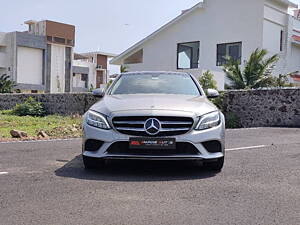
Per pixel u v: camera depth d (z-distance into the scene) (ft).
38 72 145.48
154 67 76.28
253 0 65.10
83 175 15.94
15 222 10.45
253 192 13.53
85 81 182.80
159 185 14.39
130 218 10.81
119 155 15.60
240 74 53.67
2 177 15.53
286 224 10.47
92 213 11.20
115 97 18.38
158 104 16.57
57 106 61.31
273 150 22.72
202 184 14.58
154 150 15.57
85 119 16.80
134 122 15.66
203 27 71.00
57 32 153.99
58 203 12.10
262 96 42.24
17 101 68.13
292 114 40.11
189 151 15.69
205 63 70.74
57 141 27.43
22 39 138.51
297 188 14.12
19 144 25.62
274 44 67.87
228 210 11.59
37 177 15.56
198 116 16.02
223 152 16.48
